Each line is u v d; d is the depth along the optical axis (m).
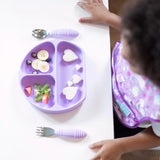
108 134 0.64
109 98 0.67
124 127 0.96
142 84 0.60
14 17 0.73
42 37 0.72
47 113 0.65
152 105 0.59
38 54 0.70
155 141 0.72
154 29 0.36
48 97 0.67
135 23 0.38
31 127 0.64
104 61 0.71
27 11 0.74
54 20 0.74
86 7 0.74
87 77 0.69
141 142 0.70
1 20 0.73
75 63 0.72
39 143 0.63
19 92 0.67
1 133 0.63
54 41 0.70
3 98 0.66
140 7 0.38
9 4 0.75
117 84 0.75
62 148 0.63
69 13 0.75
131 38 0.39
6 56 0.70
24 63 0.69
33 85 0.68
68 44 0.72
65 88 0.67
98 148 0.63
